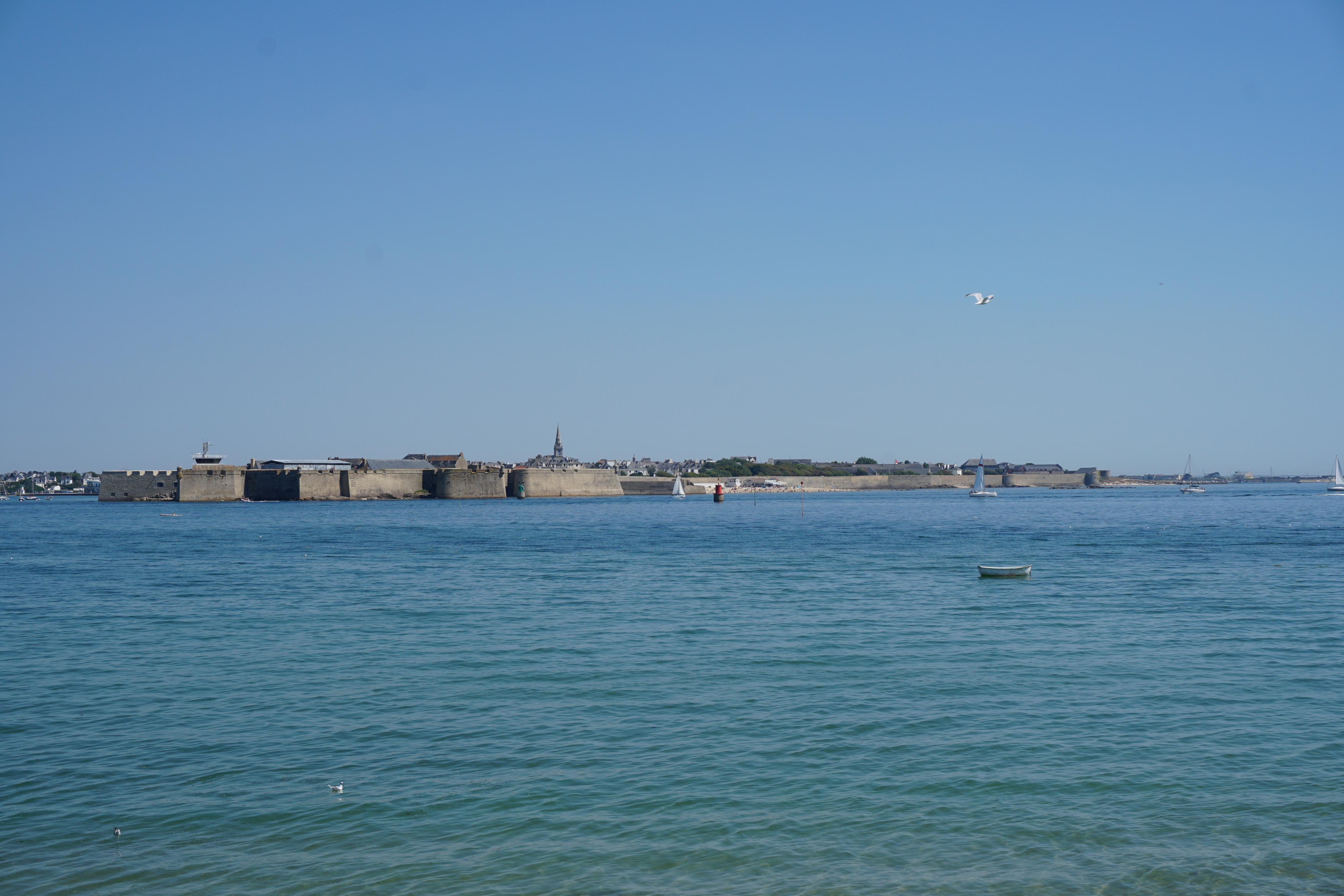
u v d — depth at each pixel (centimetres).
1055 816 2328
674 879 2034
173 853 2153
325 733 2991
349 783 2553
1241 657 4006
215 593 6341
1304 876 2031
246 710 3253
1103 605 5531
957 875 2048
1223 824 2278
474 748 2841
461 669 3869
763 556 9156
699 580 7044
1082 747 2809
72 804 2419
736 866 2088
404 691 3503
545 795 2472
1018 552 9444
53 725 3081
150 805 2411
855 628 4797
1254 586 6412
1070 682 3591
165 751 2812
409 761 2727
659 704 3309
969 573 7388
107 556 9538
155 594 6316
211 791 2506
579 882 2020
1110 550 9631
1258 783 2522
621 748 2833
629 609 5509
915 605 5600
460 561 8744
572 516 19638
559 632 4703
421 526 15525
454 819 2328
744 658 4044
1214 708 3216
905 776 2594
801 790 2503
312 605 5734
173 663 4006
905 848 2169
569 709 3253
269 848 2178
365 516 19712
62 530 14650
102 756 2778
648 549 10169
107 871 2066
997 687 3522
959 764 2681
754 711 3209
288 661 4025
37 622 5116
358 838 2225
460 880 2031
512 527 15188
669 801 2431
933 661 3978
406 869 2078
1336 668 3788
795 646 4319
